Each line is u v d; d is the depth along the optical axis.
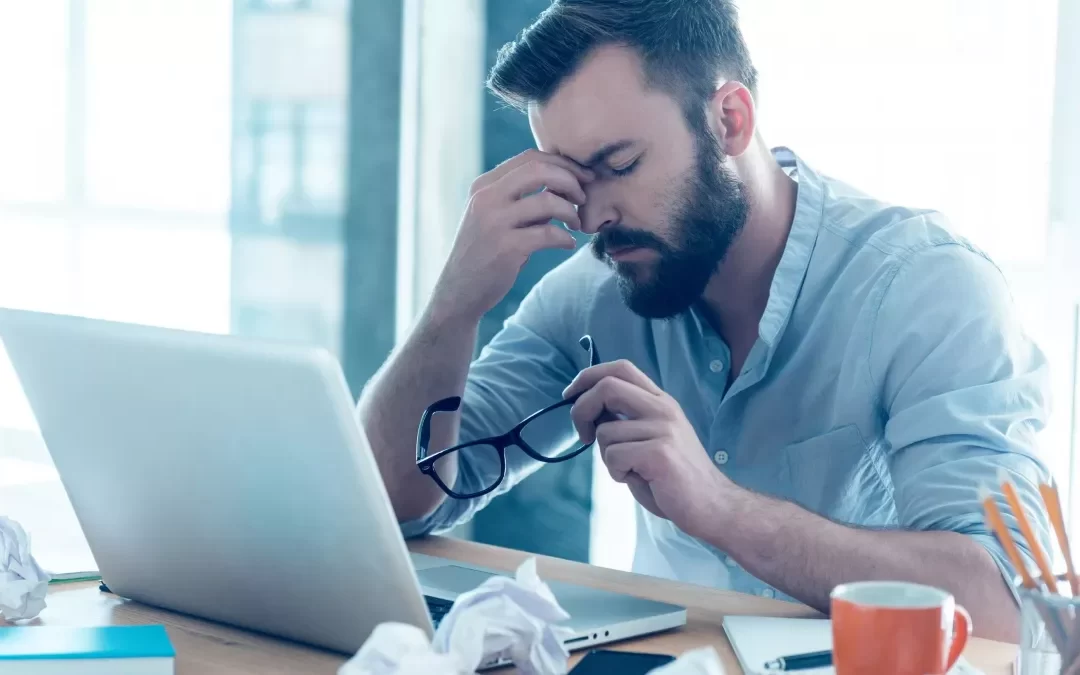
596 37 1.29
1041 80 2.11
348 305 2.80
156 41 2.64
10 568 0.96
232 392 0.79
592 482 2.51
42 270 2.55
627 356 1.61
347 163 2.78
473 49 2.72
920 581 1.03
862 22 2.23
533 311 1.69
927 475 1.19
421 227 2.79
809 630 0.93
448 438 1.45
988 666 0.86
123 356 0.85
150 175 2.65
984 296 1.33
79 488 0.99
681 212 1.33
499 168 1.44
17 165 2.51
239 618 0.94
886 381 1.37
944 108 2.18
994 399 1.24
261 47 2.72
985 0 2.14
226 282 2.72
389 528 0.76
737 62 1.37
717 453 1.49
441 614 0.92
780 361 1.45
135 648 0.78
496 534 2.59
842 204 1.48
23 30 2.51
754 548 1.05
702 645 0.91
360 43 2.76
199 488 0.86
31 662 0.75
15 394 2.29
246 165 2.72
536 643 0.74
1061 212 2.10
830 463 1.43
